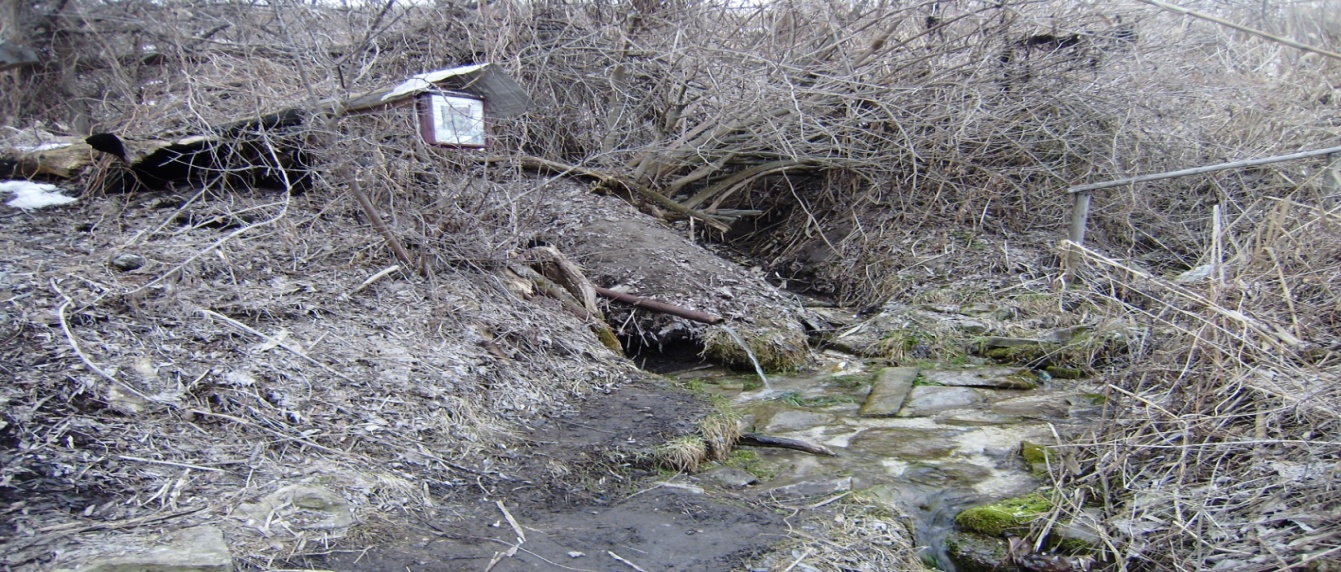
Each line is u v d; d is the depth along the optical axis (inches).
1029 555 124.9
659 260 258.2
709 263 265.9
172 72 269.9
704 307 240.2
